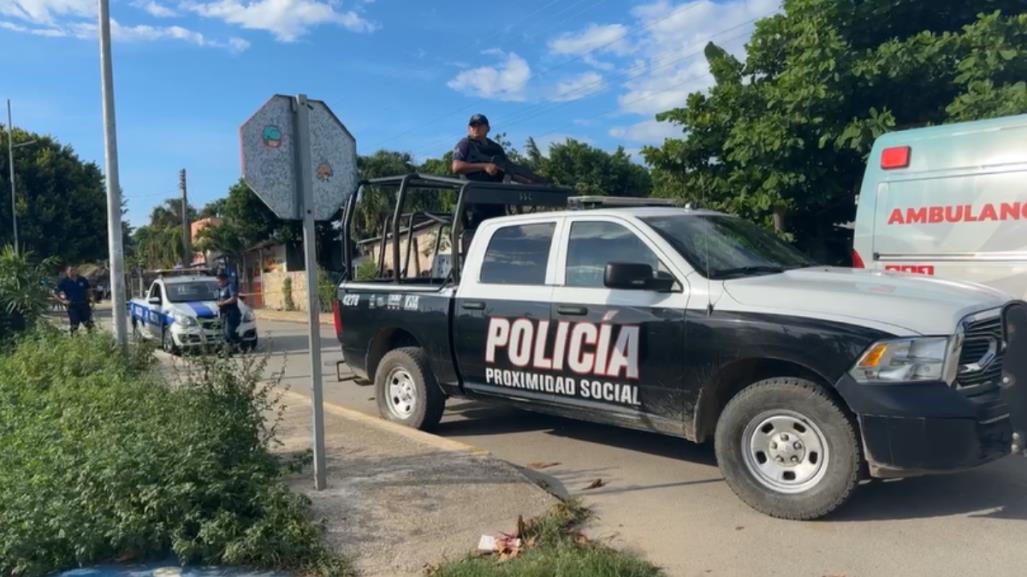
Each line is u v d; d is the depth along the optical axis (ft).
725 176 38.32
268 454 18.62
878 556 14.44
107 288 185.88
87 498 15.56
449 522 16.15
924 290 16.38
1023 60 30.27
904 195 24.41
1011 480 18.35
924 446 14.76
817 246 38.65
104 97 36.65
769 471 16.69
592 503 18.06
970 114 29.68
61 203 121.39
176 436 17.08
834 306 16.02
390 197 67.56
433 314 23.49
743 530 16.02
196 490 15.53
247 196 116.06
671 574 14.08
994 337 15.97
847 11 34.12
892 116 31.60
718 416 18.10
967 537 15.15
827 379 15.66
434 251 29.53
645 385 18.44
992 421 14.96
